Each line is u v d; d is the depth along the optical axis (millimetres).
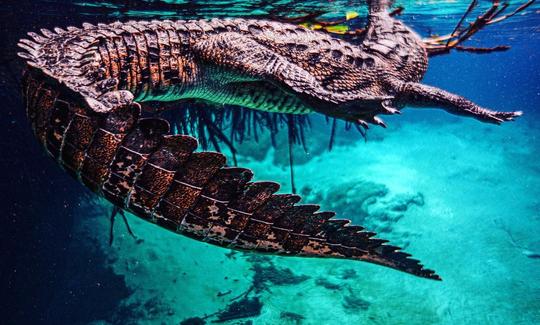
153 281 11344
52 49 2111
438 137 23578
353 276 11594
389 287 11172
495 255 12359
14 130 9227
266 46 2777
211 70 2658
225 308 10680
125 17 7227
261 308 10656
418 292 11016
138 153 1560
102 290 11133
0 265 9461
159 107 3049
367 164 18625
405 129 24922
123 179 1581
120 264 11617
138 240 12250
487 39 28375
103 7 6574
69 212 11539
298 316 10422
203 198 1599
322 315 10430
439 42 4207
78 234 11945
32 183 10008
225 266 11938
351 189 15734
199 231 1646
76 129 1593
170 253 12125
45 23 6824
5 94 8352
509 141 23172
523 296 10641
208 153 1548
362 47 3455
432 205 15336
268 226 1689
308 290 11188
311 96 2365
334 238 1792
